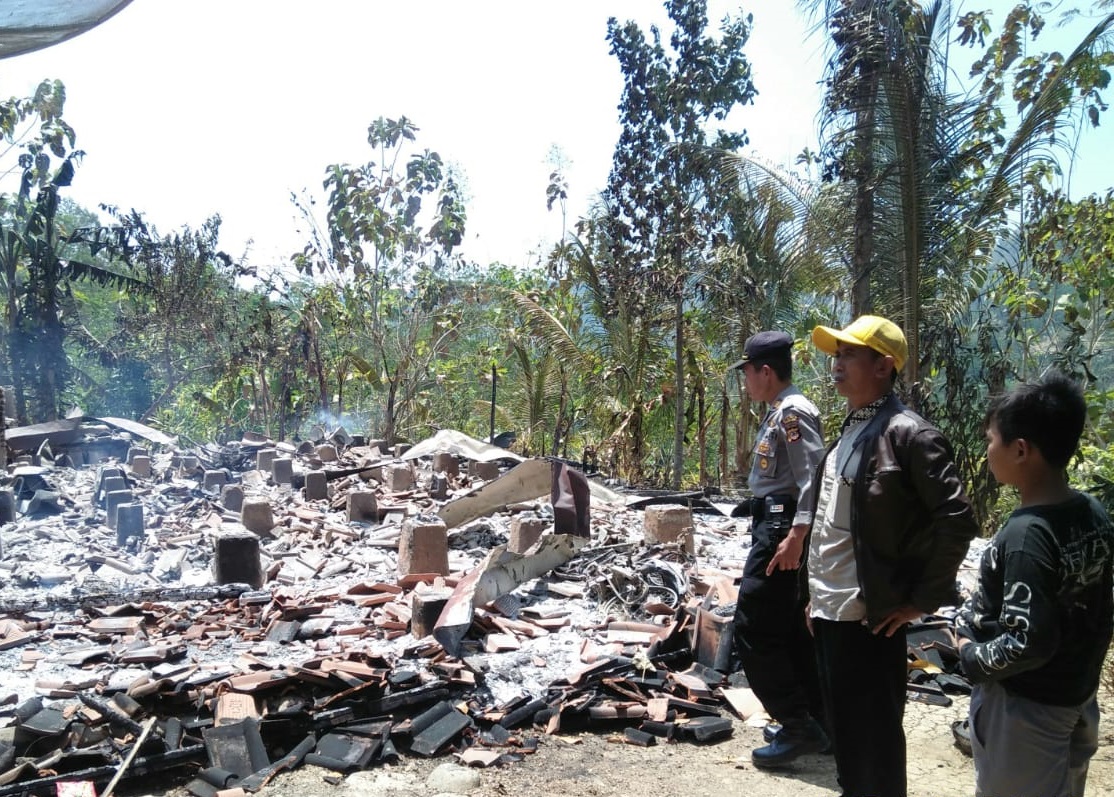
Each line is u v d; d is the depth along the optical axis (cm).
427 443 1106
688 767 414
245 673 451
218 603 558
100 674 450
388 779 396
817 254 1125
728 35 1445
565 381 1534
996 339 1139
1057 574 253
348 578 633
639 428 1421
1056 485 265
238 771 389
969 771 415
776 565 383
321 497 864
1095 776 408
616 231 1473
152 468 945
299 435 1988
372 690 442
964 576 669
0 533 700
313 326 1811
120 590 575
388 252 1766
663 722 448
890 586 307
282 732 420
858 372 326
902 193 921
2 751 380
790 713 407
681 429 1337
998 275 1290
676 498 905
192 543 695
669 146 1281
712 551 725
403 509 812
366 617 544
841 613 320
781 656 402
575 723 453
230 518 775
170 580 616
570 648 516
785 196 1152
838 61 925
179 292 2030
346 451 1121
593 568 636
